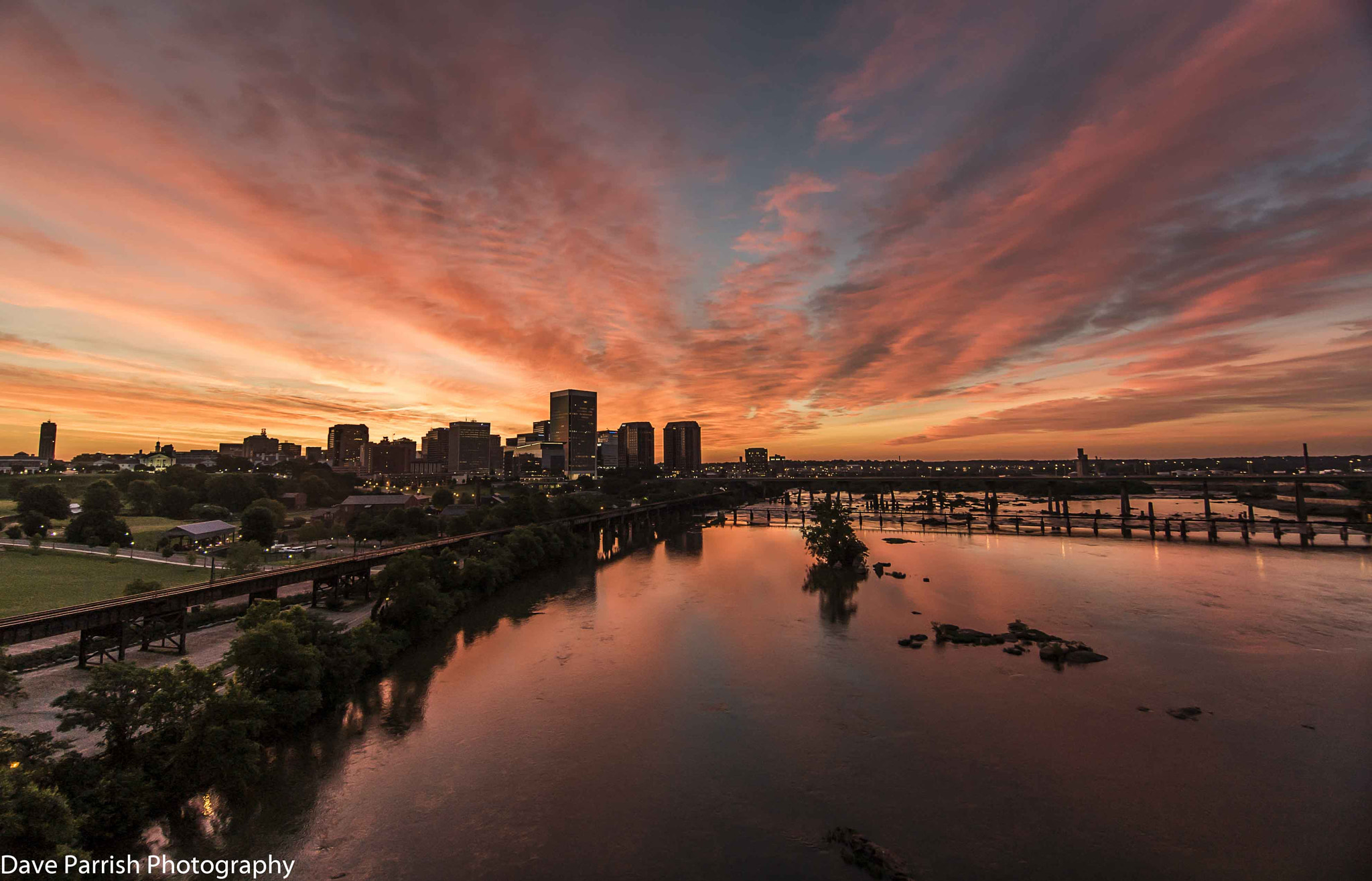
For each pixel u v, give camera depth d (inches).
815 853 1553.9
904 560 6235.2
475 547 4783.5
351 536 6402.6
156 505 7869.1
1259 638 3358.8
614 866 1502.2
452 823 1670.8
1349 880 1457.9
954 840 1605.6
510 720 2316.7
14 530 5359.3
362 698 2512.3
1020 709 2417.6
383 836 1609.3
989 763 2004.2
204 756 1696.6
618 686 2657.5
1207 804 1772.9
